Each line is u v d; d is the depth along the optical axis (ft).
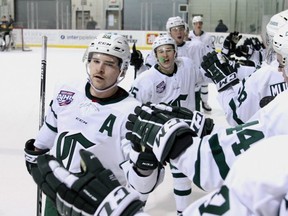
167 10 50.16
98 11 51.08
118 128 5.47
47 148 6.22
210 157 3.11
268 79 6.68
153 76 10.41
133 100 5.67
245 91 6.77
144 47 49.01
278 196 2.04
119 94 5.69
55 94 5.98
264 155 2.16
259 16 46.73
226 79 6.84
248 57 18.72
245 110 6.82
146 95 10.39
